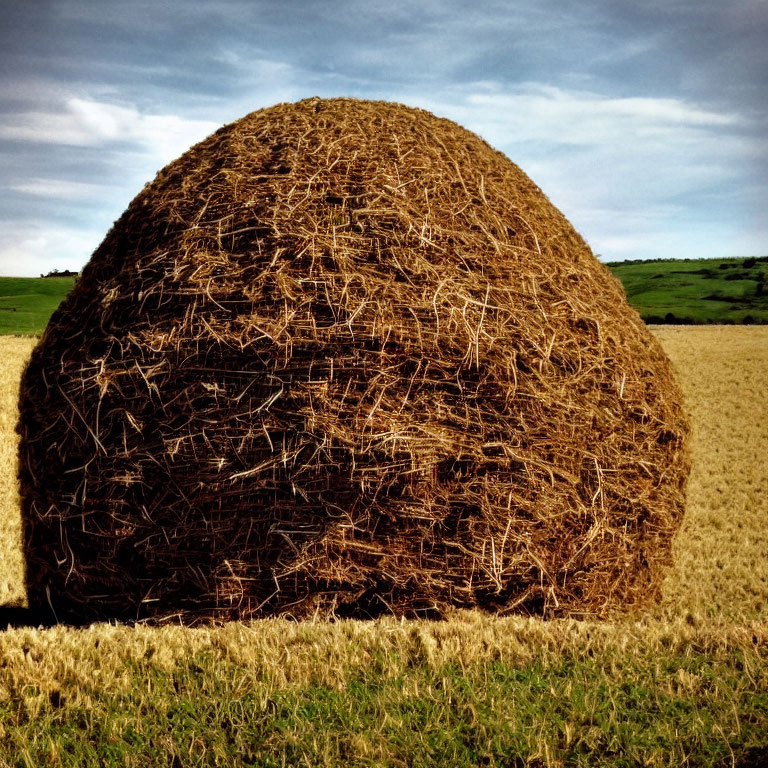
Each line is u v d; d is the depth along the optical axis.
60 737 3.78
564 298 5.50
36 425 5.29
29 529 5.36
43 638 4.71
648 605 5.84
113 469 4.89
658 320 49.59
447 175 5.72
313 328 4.74
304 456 4.65
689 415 6.34
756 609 6.35
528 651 4.54
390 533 4.73
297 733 3.78
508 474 4.84
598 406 5.25
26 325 36.12
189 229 5.26
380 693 4.10
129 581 4.95
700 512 9.67
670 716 3.96
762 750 3.71
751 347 28.91
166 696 4.12
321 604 4.79
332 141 5.72
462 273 5.14
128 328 5.07
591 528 5.12
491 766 3.55
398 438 4.64
